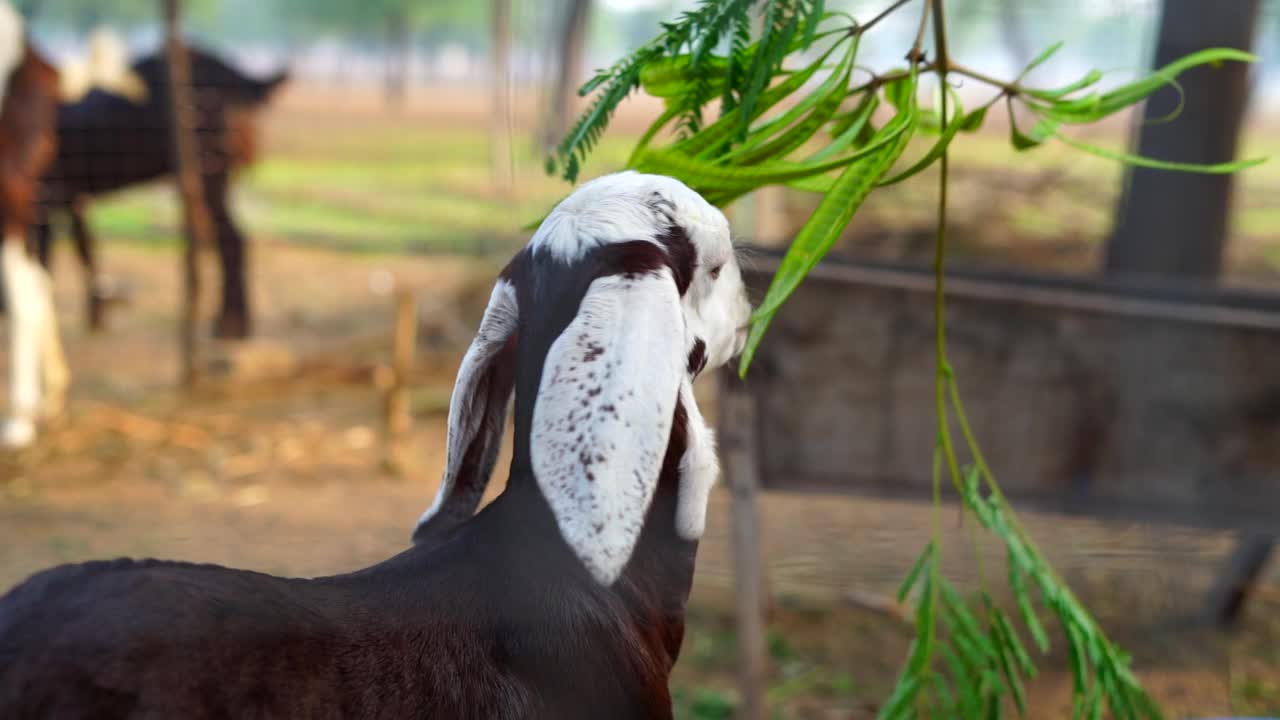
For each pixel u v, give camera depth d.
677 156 1.84
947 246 8.62
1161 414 3.26
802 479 3.49
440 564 1.62
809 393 3.43
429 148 20.34
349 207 14.12
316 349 8.16
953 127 1.88
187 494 5.47
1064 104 2.08
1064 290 4.22
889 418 3.42
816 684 3.76
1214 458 3.26
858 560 4.16
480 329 1.77
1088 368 3.28
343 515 5.12
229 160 8.26
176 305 9.78
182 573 1.40
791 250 1.76
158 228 13.02
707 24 1.87
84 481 5.69
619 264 1.61
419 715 1.46
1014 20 12.26
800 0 1.82
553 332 1.62
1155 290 4.14
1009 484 3.39
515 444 1.68
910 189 9.87
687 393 1.77
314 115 26.66
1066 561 3.89
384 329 8.77
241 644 1.36
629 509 1.50
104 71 8.16
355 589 1.54
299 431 6.57
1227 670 3.69
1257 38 4.93
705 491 1.78
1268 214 11.36
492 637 1.56
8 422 6.36
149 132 8.12
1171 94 4.65
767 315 1.73
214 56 8.33
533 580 1.61
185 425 6.68
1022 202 9.55
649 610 1.75
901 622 4.11
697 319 1.78
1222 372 3.21
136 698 1.28
